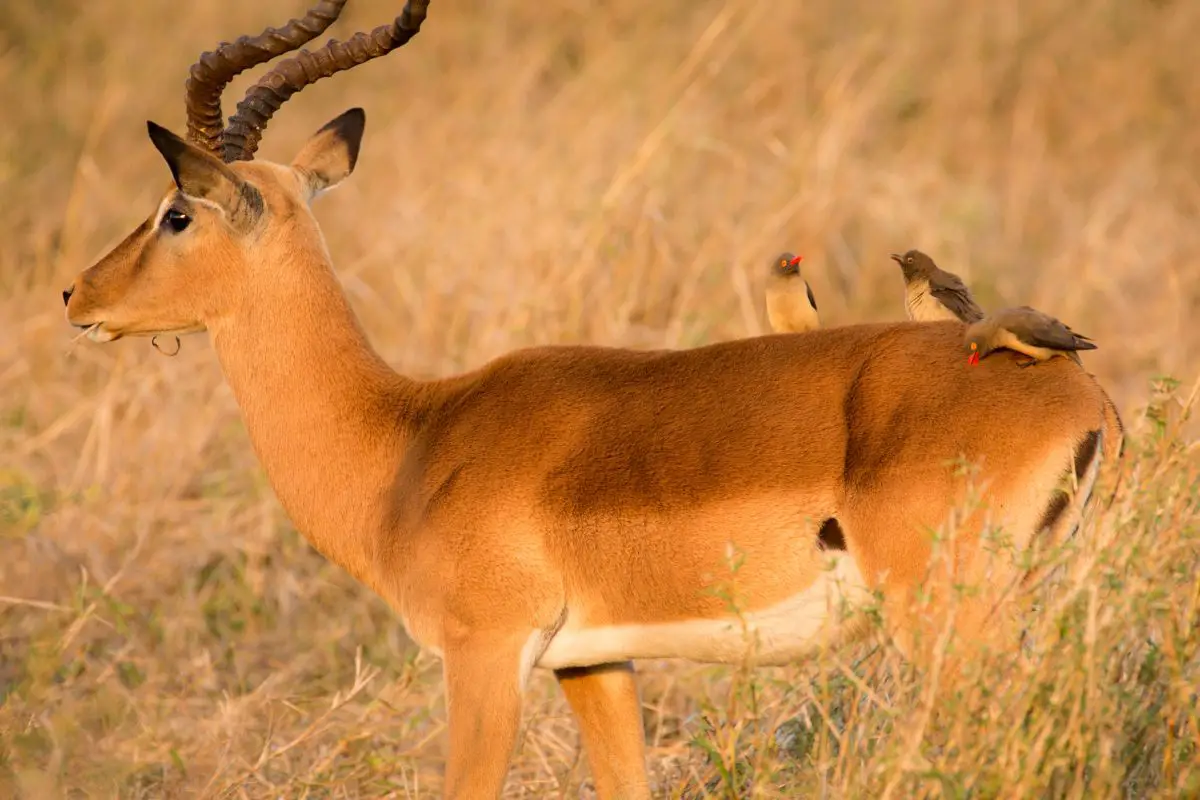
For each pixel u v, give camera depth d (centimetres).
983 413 1279
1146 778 1280
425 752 1806
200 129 1639
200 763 1756
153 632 2034
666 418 1398
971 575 1264
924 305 1580
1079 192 3491
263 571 2156
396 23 1614
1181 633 1264
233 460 2367
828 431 1339
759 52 3738
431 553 1449
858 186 3156
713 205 2992
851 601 1338
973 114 3744
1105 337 2814
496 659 1430
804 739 1486
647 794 1545
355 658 2005
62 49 3950
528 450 1430
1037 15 4084
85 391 2586
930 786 1209
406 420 1530
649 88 3416
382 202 3130
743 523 1355
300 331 1557
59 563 2088
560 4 4088
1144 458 1307
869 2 3994
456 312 2695
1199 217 3353
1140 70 3972
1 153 3353
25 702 1769
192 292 1573
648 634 1420
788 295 1594
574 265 2706
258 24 4066
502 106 3428
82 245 2933
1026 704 1189
